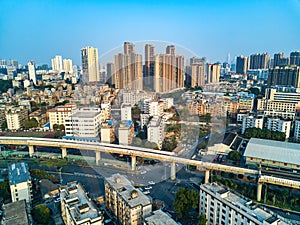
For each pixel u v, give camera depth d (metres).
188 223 41.38
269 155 60.56
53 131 90.06
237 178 58.38
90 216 32.50
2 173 62.03
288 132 85.94
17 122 95.44
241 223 32.91
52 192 50.97
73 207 34.19
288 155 59.91
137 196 36.09
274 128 89.25
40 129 93.50
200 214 38.75
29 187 46.44
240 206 33.62
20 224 34.59
